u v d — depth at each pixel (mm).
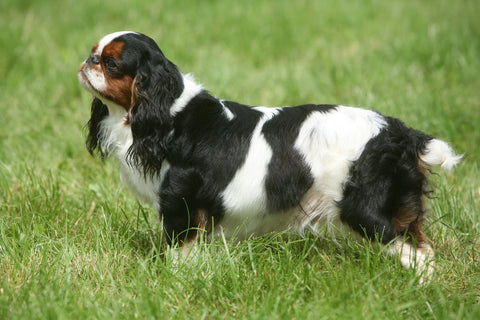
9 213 5512
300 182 4441
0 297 3980
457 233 5137
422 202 4508
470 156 6660
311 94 8680
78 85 8773
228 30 11617
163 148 4441
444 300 4066
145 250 4992
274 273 4348
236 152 4457
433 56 9648
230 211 4551
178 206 4512
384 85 8625
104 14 12172
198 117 4477
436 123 7270
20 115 7898
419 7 13133
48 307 3801
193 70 9508
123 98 4484
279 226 4754
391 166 4340
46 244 4742
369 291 3938
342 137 4395
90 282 4328
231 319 3916
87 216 5531
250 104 8219
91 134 5047
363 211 4352
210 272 4344
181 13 12500
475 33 10664
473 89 8609
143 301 3957
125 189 6156
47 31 10992
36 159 6766
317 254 4863
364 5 13320
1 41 10203
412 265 4395
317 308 3855
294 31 11578
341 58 10148
